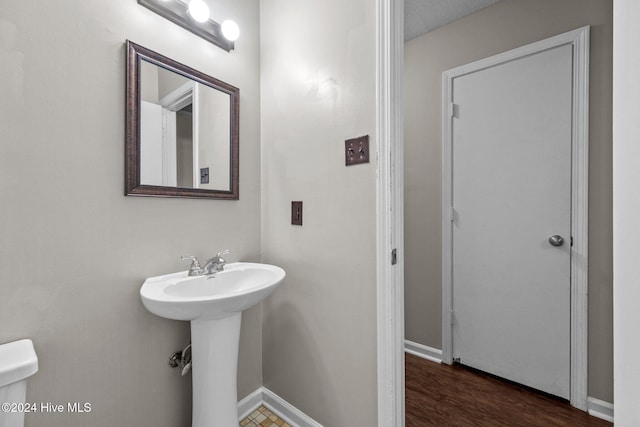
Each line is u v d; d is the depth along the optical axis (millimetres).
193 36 1233
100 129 960
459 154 1903
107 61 977
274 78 1467
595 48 1440
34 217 833
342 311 1207
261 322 1546
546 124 1579
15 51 800
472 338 1857
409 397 1603
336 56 1210
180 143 1175
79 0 916
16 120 801
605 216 1416
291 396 1407
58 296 876
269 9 1491
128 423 1039
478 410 1495
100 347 966
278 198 1453
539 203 1602
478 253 1825
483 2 1755
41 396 849
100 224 962
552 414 1455
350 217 1175
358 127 1142
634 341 410
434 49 2023
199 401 1095
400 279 1104
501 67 1733
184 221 1203
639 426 402
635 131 410
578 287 1484
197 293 1106
